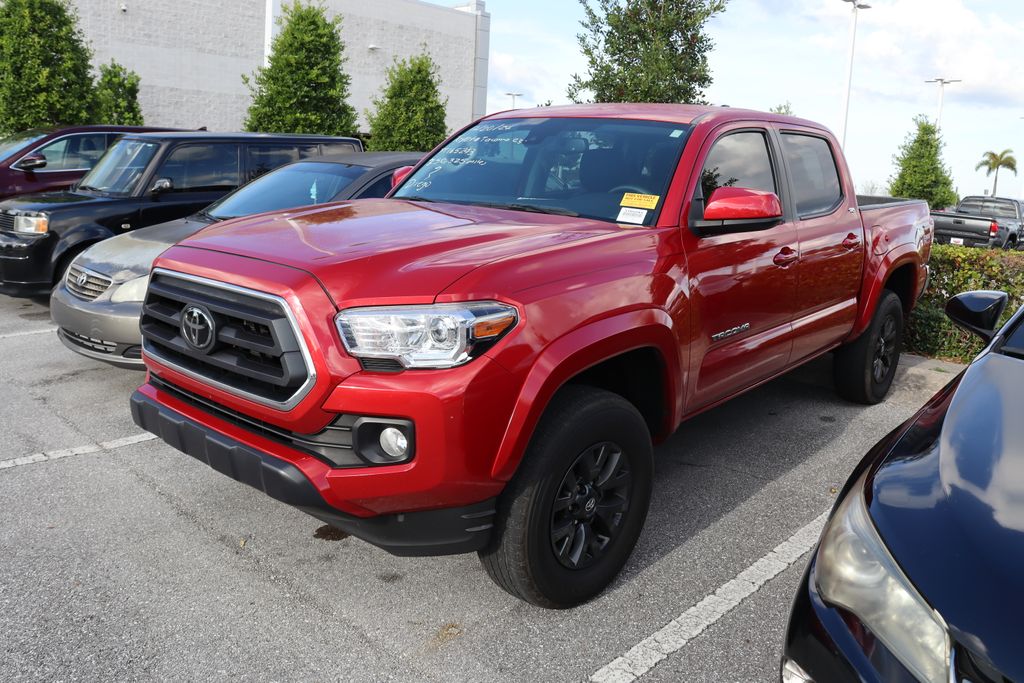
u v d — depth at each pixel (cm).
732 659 268
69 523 349
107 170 789
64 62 1461
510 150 391
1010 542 165
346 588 305
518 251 272
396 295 241
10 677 248
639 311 290
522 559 266
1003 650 147
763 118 411
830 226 440
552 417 267
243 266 267
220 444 266
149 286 301
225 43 2525
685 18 1185
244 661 260
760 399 552
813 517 373
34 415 482
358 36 2909
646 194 336
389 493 241
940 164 3108
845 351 516
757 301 370
